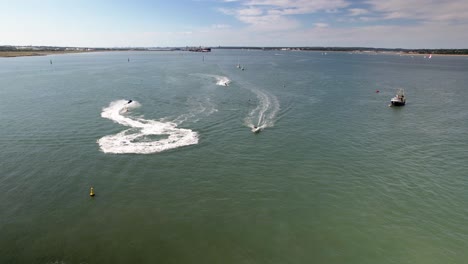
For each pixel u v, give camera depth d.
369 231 27.83
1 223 27.48
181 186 34.12
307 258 24.73
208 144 45.41
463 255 25.34
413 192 33.84
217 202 31.52
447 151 44.75
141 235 26.69
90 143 44.53
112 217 28.78
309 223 28.69
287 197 32.66
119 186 33.75
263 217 29.41
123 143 44.72
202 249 25.36
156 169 37.53
